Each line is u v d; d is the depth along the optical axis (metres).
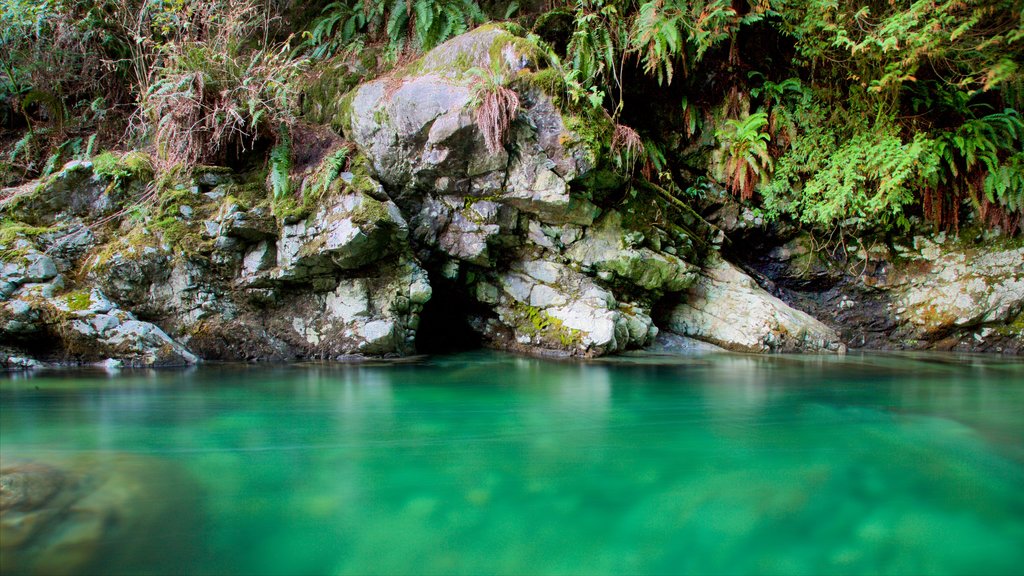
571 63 6.88
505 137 6.04
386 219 5.82
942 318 8.48
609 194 7.15
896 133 7.39
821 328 8.29
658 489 2.62
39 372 5.05
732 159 8.03
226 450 2.97
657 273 7.41
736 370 6.06
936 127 7.58
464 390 4.71
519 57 6.04
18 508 2.11
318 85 7.28
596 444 3.25
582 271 7.22
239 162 6.62
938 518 2.41
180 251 5.86
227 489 2.48
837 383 5.32
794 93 8.05
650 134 8.32
